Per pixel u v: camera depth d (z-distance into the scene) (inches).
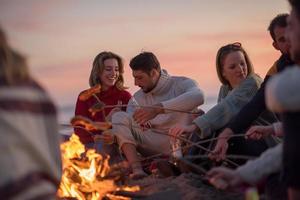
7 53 133.4
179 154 229.6
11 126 130.0
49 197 132.6
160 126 257.3
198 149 227.5
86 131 263.3
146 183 224.7
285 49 217.2
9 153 129.6
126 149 251.4
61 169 137.6
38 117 133.5
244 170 143.1
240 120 215.9
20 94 131.9
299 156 132.5
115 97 290.8
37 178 131.7
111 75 290.0
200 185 217.2
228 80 247.4
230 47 245.4
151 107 242.5
